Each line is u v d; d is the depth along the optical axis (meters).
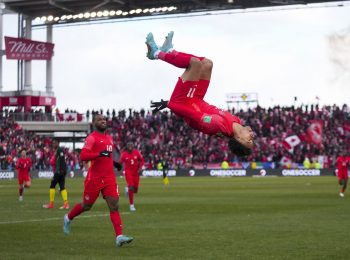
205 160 79.75
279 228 18.00
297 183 53.41
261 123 83.50
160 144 83.62
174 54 10.62
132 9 86.81
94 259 12.57
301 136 80.00
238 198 33.44
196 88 10.52
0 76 90.81
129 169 25.56
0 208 26.81
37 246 14.41
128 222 20.05
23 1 84.81
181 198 33.78
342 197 33.94
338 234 16.50
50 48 90.62
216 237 15.98
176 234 16.66
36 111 88.62
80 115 87.06
